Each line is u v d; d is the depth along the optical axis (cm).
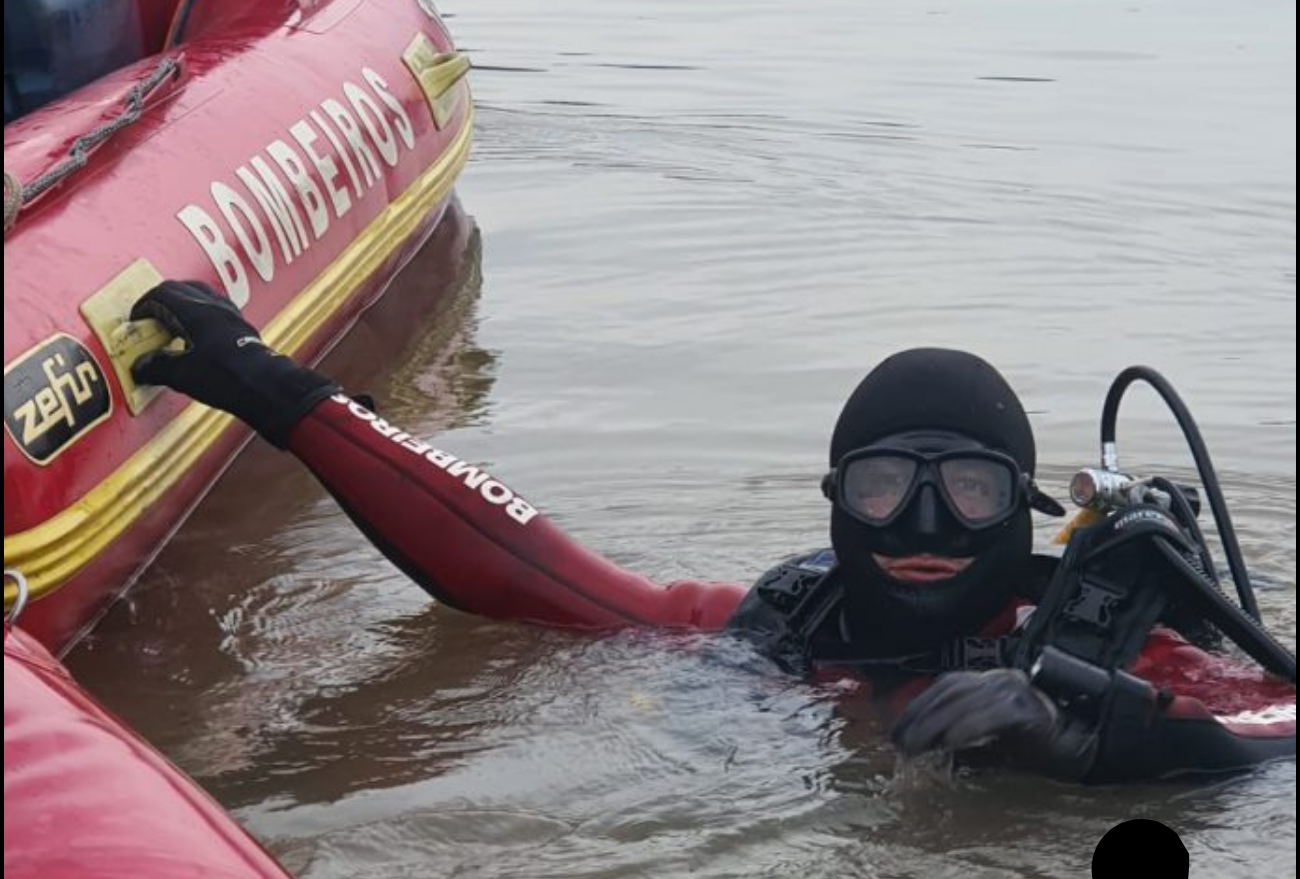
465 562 465
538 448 616
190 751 418
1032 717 365
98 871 239
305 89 702
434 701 436
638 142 1041
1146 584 406
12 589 437
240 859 254
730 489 581
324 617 493
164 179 571
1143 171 983
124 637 483
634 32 1359
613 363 705
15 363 461
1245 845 359
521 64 1240
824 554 457
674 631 459
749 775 391
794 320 755
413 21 839
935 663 421
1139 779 377
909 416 411
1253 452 613
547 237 873
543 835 370
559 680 441
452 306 773
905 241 866
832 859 357
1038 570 431
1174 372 692
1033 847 361
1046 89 1179
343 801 389
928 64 1253
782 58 1266
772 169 988
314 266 645
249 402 480
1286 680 406
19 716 271
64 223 516
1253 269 823
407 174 760
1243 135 1060
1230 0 1498
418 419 646
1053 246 857
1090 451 612
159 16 745
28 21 666
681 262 835
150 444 505
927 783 381
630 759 400
